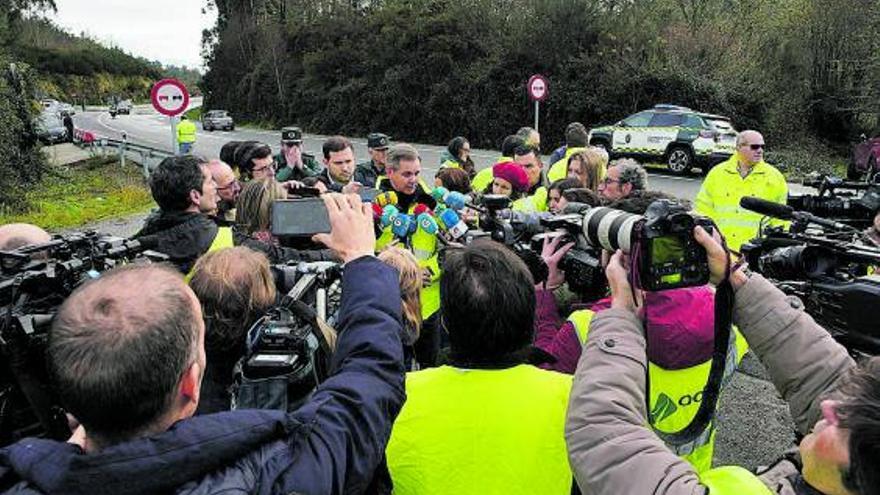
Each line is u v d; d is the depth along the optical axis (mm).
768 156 19078
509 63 25844
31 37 72750
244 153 5129
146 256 2307
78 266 1837
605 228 1535
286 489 1110
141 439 1047
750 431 3975
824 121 21172
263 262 1961
